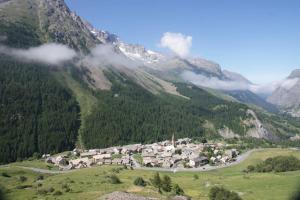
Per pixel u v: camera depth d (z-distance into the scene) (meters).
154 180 162.25
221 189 145.75
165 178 162.75
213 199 143.25
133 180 184.88
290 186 163.12
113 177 176.38
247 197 150.25
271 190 159.12
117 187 158.00
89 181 182.62
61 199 136.12
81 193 146.38
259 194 153.75
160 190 154.88
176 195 143.88
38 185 178.50
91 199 130.50
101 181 179.50
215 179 199.50
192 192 162.88
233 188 171.12
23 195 151.38
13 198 146.75
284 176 190.88
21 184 187.25
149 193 141.88
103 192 143.50
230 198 138.38
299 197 143.62
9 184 190.88
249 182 181.62
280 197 145.88
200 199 145.38
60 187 165.00
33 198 144.00
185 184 188.00
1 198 146.25
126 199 124.38
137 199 125.44
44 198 141.38
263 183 175.50
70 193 149.75
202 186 180.50
